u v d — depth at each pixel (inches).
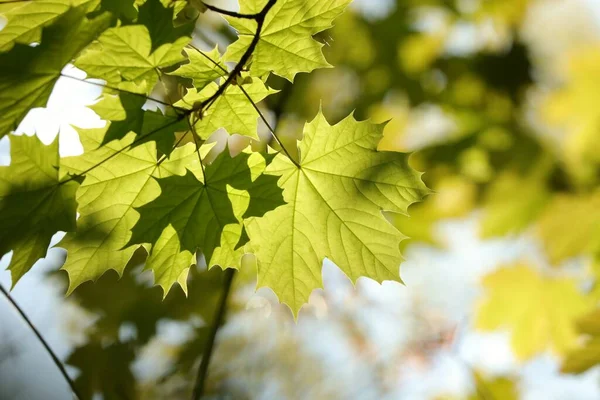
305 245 42.6
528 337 56.8
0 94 38.2
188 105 40.2
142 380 54.5
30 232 39.8
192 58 40.1
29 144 39.2
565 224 55.2
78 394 43.4
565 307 55.9
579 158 55.7
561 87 56.9
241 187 40.8
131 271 53.4
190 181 40.6
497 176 57.4
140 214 40.4
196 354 54.4
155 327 53.6
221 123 40.8
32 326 43.4
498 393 55.8
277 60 40.4
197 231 40.9
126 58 39.2
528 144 56.9
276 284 42.8
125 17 38.6
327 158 41.9
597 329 49.1
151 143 40.5
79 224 40.8
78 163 40.3
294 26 40.3
